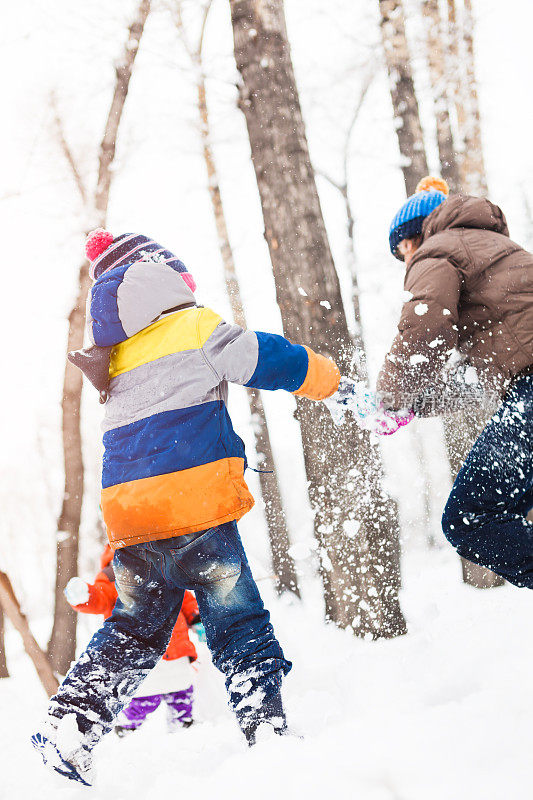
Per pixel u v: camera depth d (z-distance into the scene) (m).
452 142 7.70
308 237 4.02
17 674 7.10
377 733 1.54
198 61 8.84
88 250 2.32
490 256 2.12
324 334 3.96
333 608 3.90
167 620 2.00
